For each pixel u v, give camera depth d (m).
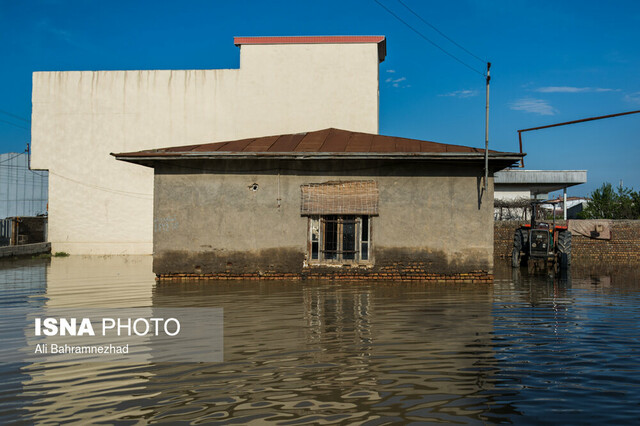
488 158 10.80
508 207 22.88
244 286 10.55
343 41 23.52
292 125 23.47
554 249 15.96
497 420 3.54
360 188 11.56
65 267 16.36
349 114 23.39
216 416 3.64
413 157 10.97
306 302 8.39
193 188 11.91
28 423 3.55
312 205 11.67
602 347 5.43
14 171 30.66
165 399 3.98
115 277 12.80
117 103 23.61
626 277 12.84
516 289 10.17
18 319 7.06
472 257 11.23
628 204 30.72
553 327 6.43
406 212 11.45
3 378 4.52
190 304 8.20
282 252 11.71
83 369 4.75
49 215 23.59
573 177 27.36
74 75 23.70
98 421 3.58
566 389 4.14
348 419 3.56
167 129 23.55
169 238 11.92
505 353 5.19
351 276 11.56
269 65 23.66
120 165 23.50
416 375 4.49
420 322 6.73
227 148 12.27
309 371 4.62
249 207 11.81
